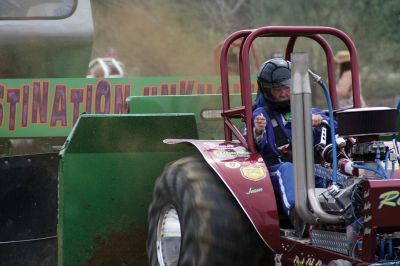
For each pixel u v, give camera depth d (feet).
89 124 43.32
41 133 58.54
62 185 43.52
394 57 138.41
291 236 37.93
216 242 37.45
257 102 42.37
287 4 137.08
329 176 37.70
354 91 41.55
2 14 65.26
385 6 137.90
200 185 38.45
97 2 130.00
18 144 63.05
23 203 46.52
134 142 43.91
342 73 88.53
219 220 37.68
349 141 39.22
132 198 44.11
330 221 34.42
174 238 40.22
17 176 46.47
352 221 34.60
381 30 138.31
